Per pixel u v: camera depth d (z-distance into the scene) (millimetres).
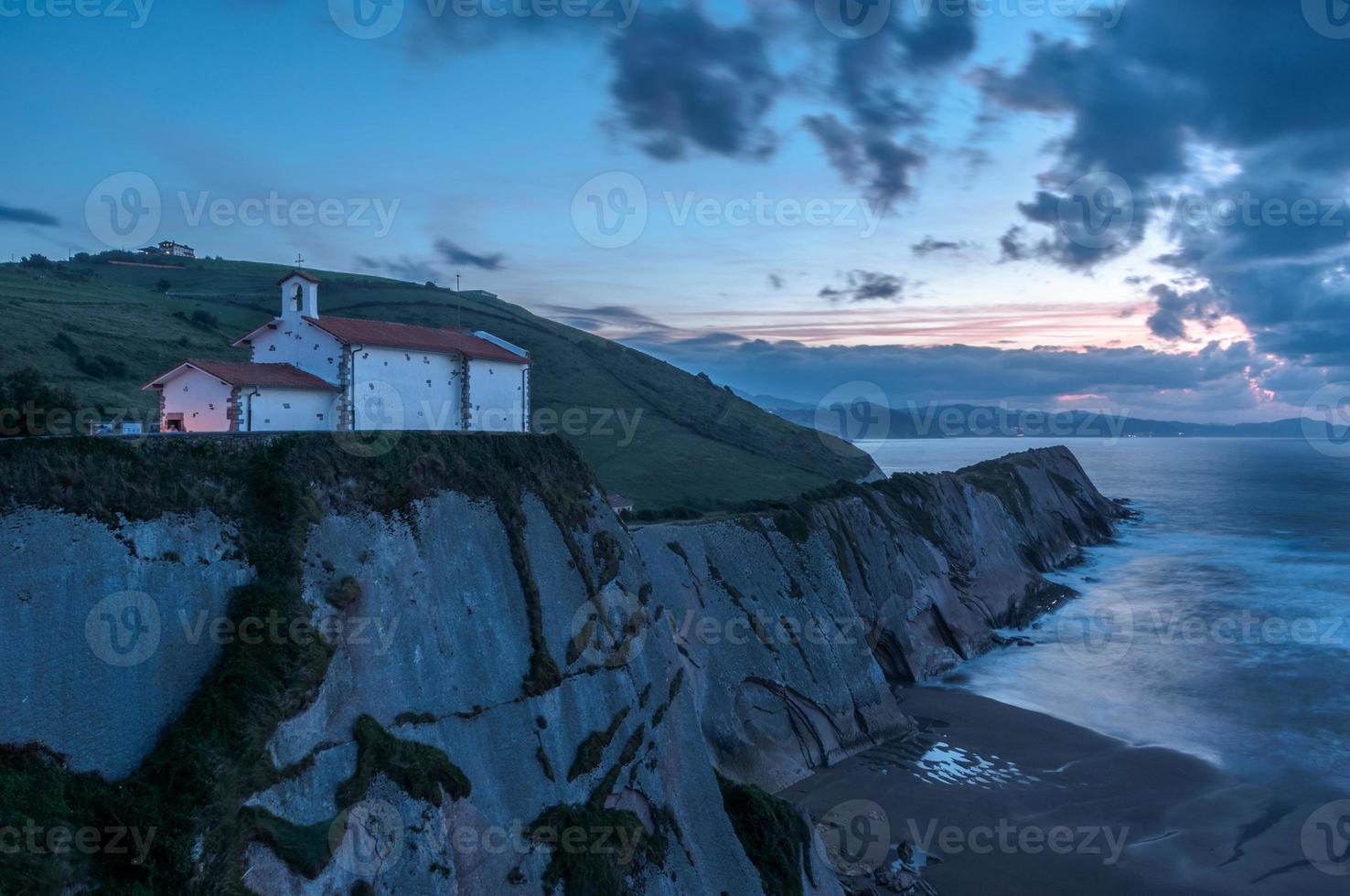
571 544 31734
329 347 34969
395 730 23062
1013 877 32531
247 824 18766
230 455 23984
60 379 59844
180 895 17172
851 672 47719
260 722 20000
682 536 45844
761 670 43469
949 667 58906
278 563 22750
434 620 25766
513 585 28750
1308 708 48688
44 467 19953
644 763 29109
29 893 15672
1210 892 31234
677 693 32719
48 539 19453
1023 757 43594
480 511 29266
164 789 18125
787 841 31000
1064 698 52344
